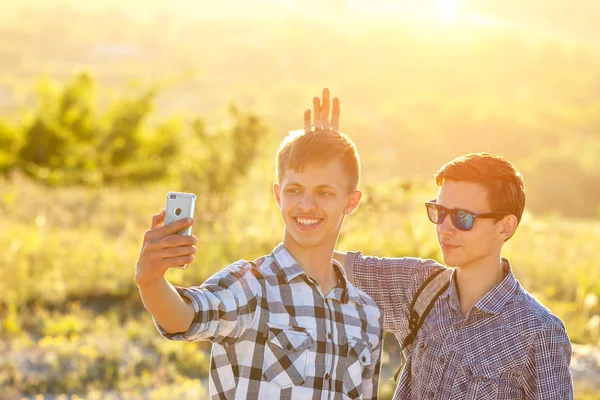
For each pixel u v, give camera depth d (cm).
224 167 1095
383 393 595
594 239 1348
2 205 1407
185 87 15500
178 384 630
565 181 6581
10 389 604
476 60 17675
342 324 243
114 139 2153
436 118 10394
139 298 857
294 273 238
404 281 275
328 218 237
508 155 9688
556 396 244
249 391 226
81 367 648
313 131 248
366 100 14662
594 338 759
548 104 13388
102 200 1511
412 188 859
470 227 250
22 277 869
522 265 1007
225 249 925
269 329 230
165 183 2112
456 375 254
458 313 257
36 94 2281
